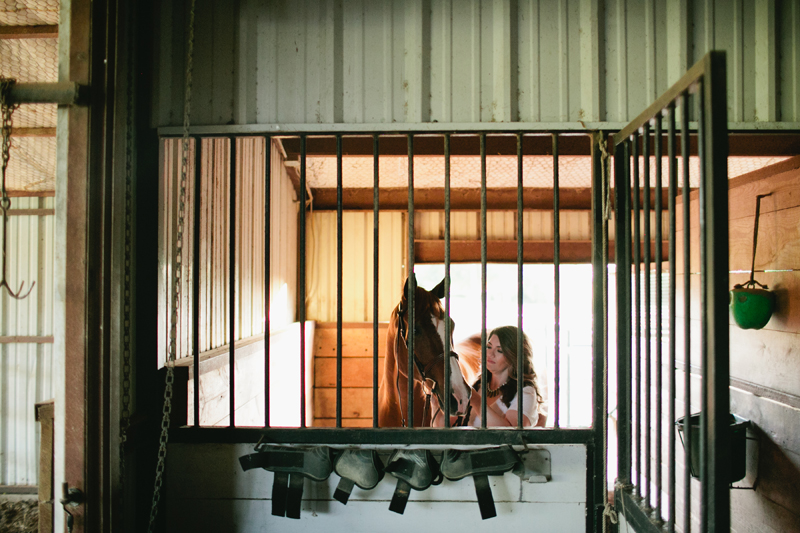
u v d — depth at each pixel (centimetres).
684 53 131
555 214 128
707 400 79
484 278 127
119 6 112
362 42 133
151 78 131
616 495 123
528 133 132
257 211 242
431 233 388
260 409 225
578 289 516
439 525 124
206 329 171
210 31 132
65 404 102
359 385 388
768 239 194
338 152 132
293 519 126
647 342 108
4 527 209
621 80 131
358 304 393
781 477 183
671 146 96
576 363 481
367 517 125
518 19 132
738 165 244
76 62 104
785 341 184
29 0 131
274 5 133
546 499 124
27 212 263
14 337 263
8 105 98
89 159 104
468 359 314
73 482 102
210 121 131
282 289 313
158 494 117
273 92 132
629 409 122
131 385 124
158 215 130
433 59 132
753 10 132
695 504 229
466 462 116
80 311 102
